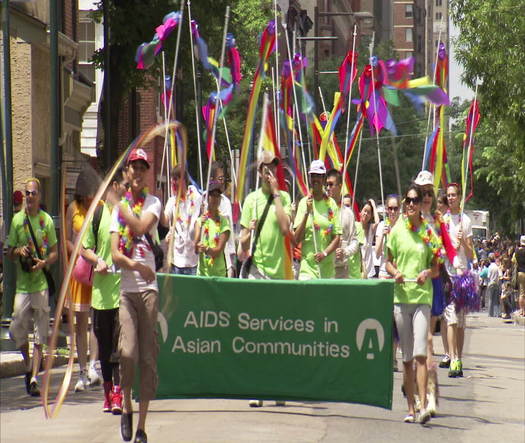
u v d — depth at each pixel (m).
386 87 26.31
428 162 26.56
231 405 20.20
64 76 48.78
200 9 47.41
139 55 28.98
